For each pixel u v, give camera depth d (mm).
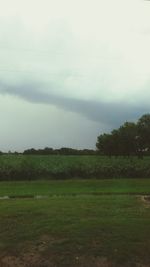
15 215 14820
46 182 36844
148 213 15141
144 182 37375
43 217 14445
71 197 19438
